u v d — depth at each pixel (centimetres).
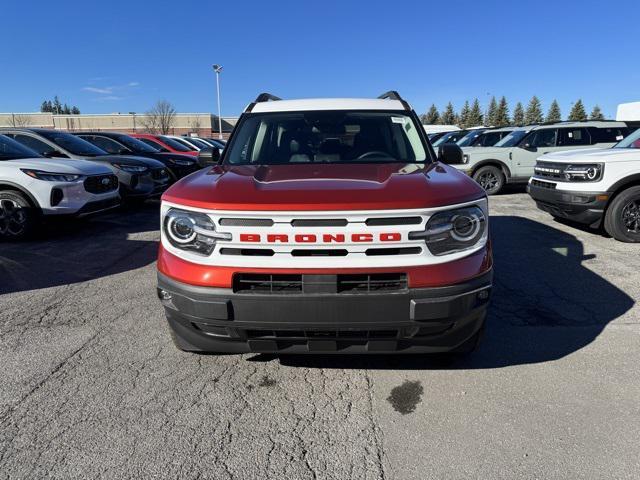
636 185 600
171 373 293
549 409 251
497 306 402
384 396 267
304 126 380
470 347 282
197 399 265
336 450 222
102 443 227
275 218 228
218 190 252
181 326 267
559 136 1102
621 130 1104
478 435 231
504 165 1105
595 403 256
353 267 226
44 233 723
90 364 305
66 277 494
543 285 454
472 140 1411
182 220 245
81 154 877
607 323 362
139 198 902
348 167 316
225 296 232
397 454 219
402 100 422
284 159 357
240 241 231
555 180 659
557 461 211
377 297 227
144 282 476
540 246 605
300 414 251
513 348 323
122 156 923
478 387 274
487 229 253
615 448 219
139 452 221
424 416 248
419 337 245
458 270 233
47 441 229
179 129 7019
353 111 394
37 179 635
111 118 6731
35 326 366
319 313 229
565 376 285
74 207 660
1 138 733
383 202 228
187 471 209
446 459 215
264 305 230
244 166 333
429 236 230
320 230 226
